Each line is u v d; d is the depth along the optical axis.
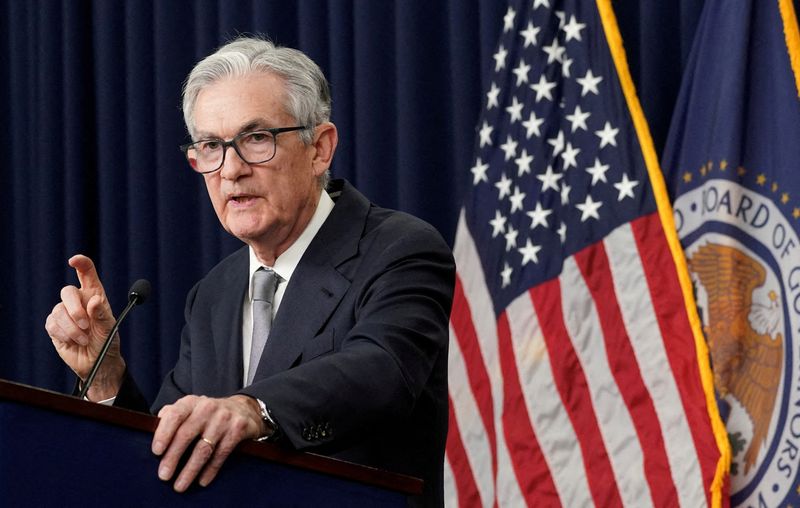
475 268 10.20
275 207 5.51
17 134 13.60
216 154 5.54
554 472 9.39
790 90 9.24
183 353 6.10
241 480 3.81
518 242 10.04
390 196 11.57
